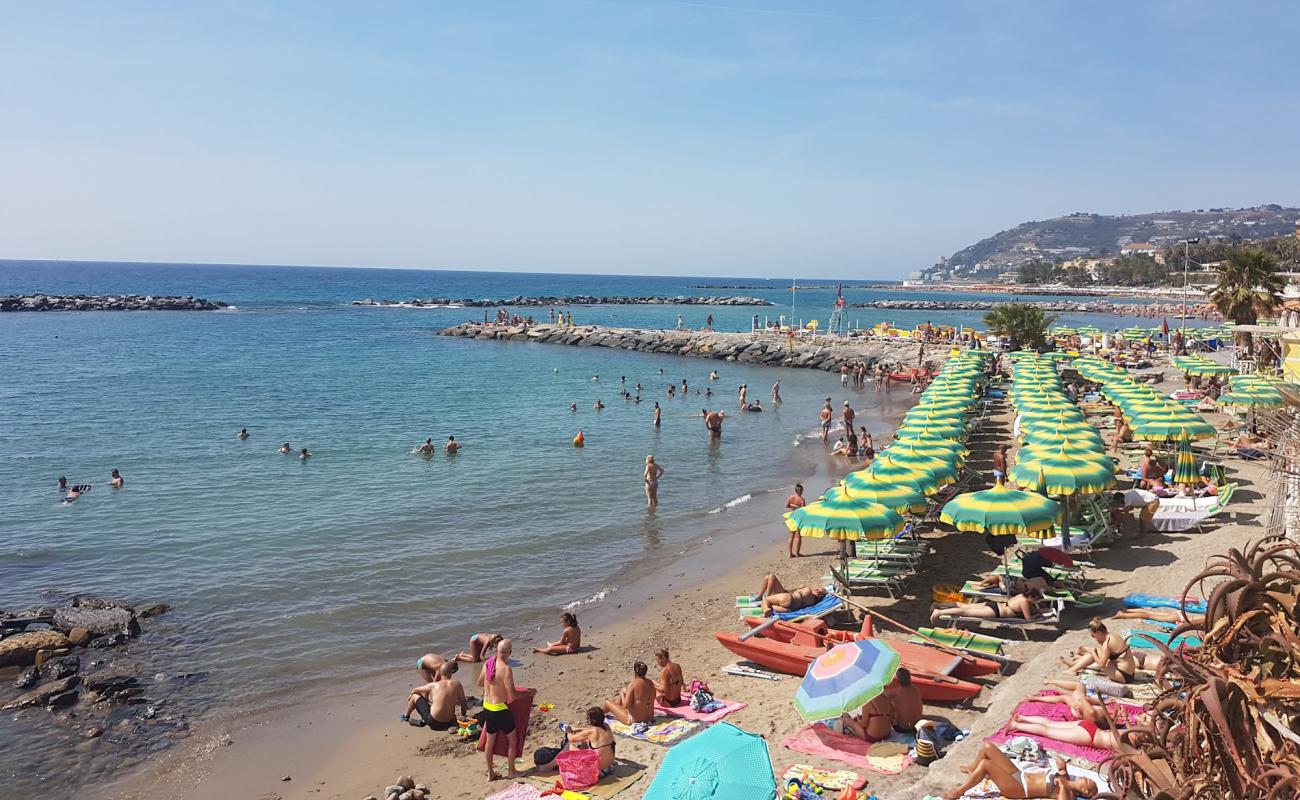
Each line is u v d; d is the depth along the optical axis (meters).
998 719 9.77
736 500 25.20
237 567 18.48
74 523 21.77
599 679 13.40
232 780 10.69
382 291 197.75
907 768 9.57
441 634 15.24
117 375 53.00
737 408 44.59
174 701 12.66
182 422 37.59
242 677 13.46
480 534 21.30
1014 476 16.53
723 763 7.58
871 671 9.73
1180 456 20.91
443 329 90.00
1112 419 32.78
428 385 51.78
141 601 16.42
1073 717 9.45
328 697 12.88
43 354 63.97
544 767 10.68
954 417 26.31
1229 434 27.92
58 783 10.60
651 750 10.77
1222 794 5.17
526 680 13.43
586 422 39.31
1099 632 10.76
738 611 15.91
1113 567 15.94
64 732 11.73
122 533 20.89
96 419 38.03
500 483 26.94
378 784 10.56
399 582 17.77
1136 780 6.01
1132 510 18.89
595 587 17.72
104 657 14.01
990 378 47.50
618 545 20.64
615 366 64.38
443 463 29.91
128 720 12.05
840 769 9.66
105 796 10.36
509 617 16.08
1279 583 5.79
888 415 43.16
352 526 21.77
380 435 35.22
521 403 44.97
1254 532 17.05
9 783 10.57
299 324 99.69
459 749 11.38
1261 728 5.23
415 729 11.96
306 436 34.72
